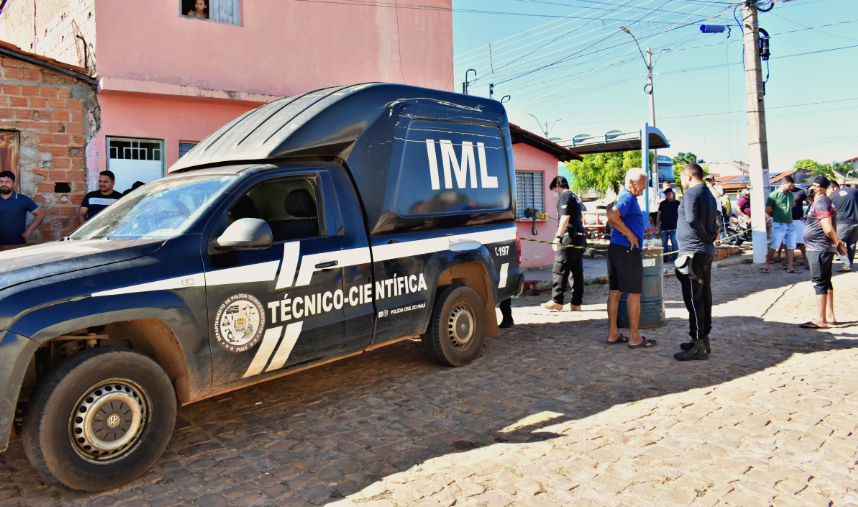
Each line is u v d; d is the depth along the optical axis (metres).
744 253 15.20
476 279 5.92
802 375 4.99
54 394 3.03
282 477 3.42
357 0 11.25
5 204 7.09
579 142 15.43
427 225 5.20
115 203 4.60
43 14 10.38
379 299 4.72
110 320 3.21
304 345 4.18
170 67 9.05
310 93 5.12
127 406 3.31
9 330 2.91
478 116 5.92
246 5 9.81
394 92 5.13
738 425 3.95
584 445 3.71
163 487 3.32
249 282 3.85
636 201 5.93
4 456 3.77
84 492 3.26
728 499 3.01
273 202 4.29
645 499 3.03
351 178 4.70
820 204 6.64
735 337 6.43
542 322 7.62
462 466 3.48
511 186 6.25
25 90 7.93
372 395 4.84
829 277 6.73
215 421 4.33
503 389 4.89
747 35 13.27
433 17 12.57
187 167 4.80
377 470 3.47
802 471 3.29
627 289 6.00
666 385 4.84
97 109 8.49
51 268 3.20
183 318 3.51
